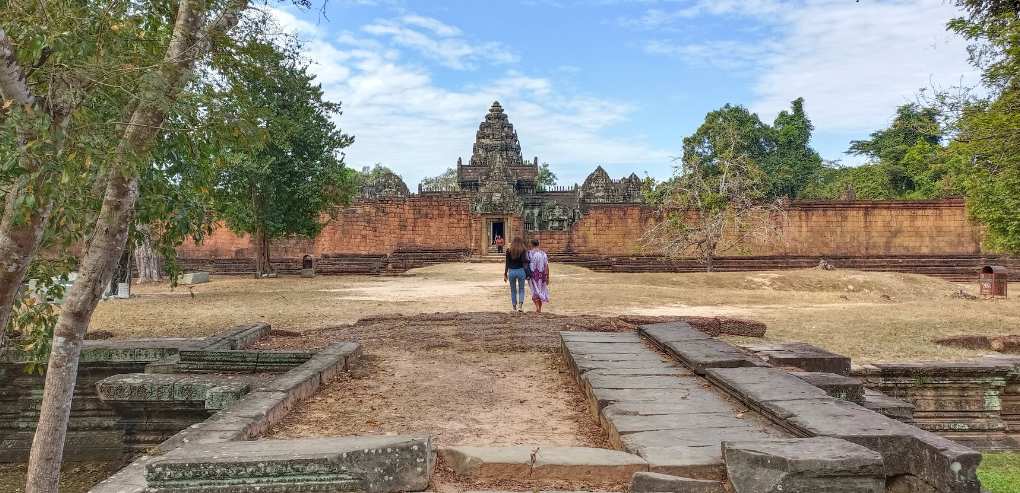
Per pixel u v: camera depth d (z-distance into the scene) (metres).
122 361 8.39
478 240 38.53
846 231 36.31
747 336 10.73
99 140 5.12
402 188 48.53
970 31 11.21
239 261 34.38
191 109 5.43
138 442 6.98
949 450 3.43
